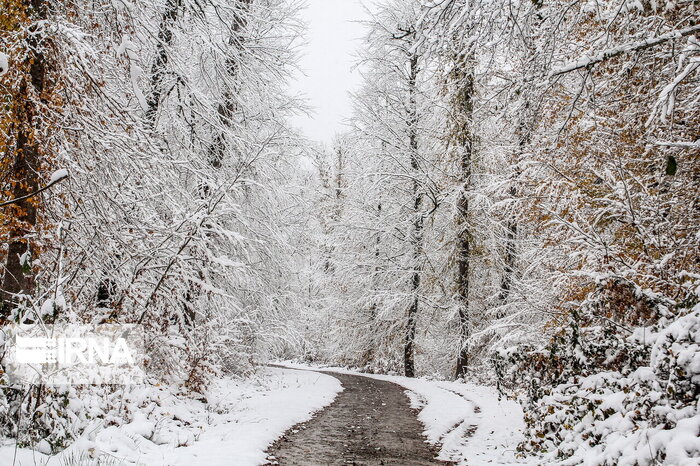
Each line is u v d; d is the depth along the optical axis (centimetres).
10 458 506
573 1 590
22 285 680
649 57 691
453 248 1983
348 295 2452
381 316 2145
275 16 1555
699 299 534
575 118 838
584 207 846
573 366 675
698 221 735
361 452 781
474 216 1925
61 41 674
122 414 750
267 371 1919
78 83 723
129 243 861
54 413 578
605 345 648
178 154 1223
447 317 1980
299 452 766
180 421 845
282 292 1823
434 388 1625
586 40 756
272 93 1555
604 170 829
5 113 627
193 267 1034
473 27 607
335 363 2855
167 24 1099
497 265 1938
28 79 652
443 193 1942
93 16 785
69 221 760
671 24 668
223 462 636
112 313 873
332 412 1148
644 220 766
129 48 759
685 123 758
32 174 683
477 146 1878
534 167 922
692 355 454
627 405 539
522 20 596
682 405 464
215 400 1087
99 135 741
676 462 407
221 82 1365
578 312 688
